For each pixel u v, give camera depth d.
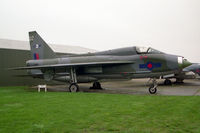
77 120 4.05
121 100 6.59
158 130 3.41
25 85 17.14
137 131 3.34
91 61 11.24
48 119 4.16
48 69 11.91
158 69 9.80
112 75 11.09
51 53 12.98
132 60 10.45
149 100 6.53
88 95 8.12
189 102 5.99
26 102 6.39
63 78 11.64
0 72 15.69
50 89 13.13
